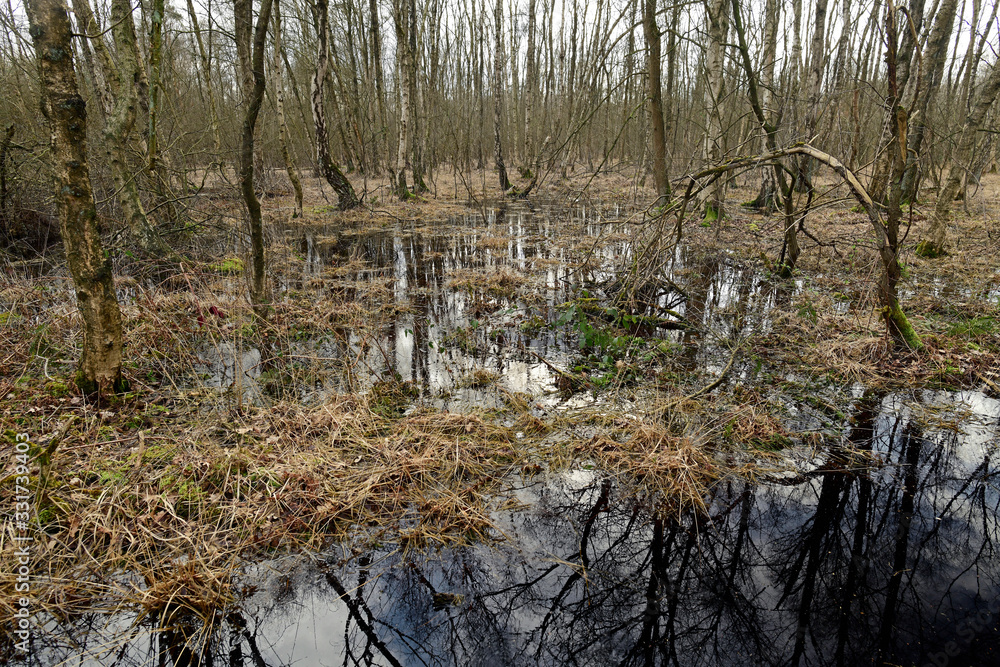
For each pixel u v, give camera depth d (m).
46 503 3.04
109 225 9.69
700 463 3.72
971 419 4.27
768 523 3.31
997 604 2.75
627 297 6.55
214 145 16.59
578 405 4.53
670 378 4.96
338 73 20.86
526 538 3.19
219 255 8.88
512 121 32.50
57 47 3.45
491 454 3.83
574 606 2.80
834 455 3.91
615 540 3.19
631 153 21.75
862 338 5.40
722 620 2.73
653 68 6.60
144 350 5.03
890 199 4.79
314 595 2.81
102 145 9.63
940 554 3.07
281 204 16.56
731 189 19.06
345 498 3.34
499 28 18.42
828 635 2.62
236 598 2.76
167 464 3.48
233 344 5.04
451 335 6.20
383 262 9.86
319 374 5.03
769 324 6.07
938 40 6.94
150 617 2.64
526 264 9.50
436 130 25.91
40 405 4.03
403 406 4.54
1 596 2.51
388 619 2.70
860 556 3.07
